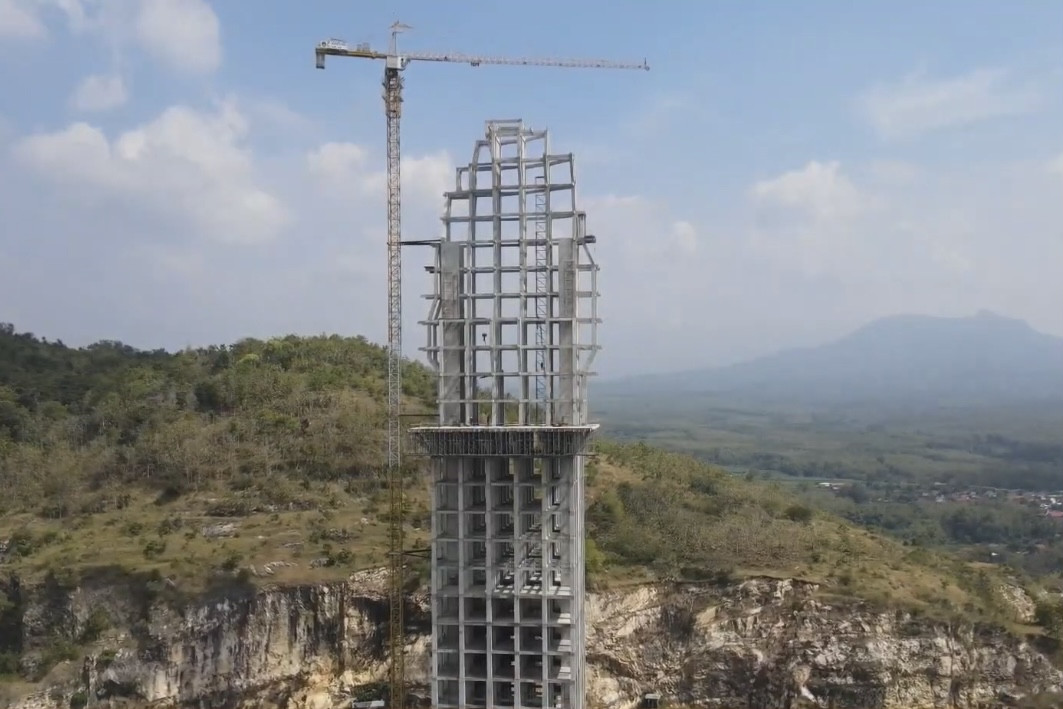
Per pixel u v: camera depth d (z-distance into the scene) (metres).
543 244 92.00
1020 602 142.75
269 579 123.44
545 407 90.50
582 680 90.38
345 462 160.38
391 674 119.94
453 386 92.88
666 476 178.88
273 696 120.69
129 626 118.50
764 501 173.62
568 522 88.31
